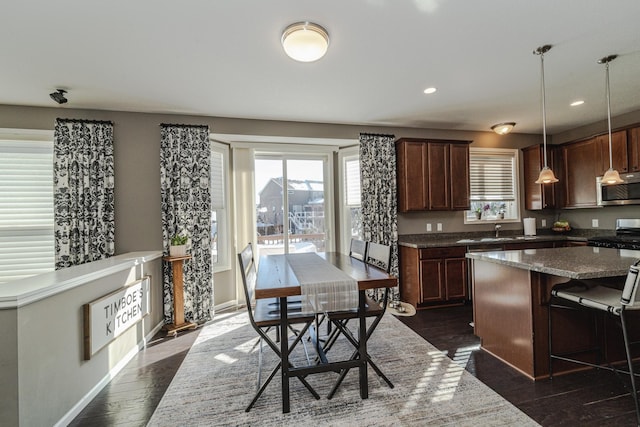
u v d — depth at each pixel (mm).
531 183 4535
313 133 3902
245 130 3682
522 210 4664
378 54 2285
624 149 3598
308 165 4332
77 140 3033
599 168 3875
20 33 1924
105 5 1689
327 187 4367
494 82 2820
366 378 1867
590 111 3684
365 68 2500
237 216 3990
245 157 4035
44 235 3121
